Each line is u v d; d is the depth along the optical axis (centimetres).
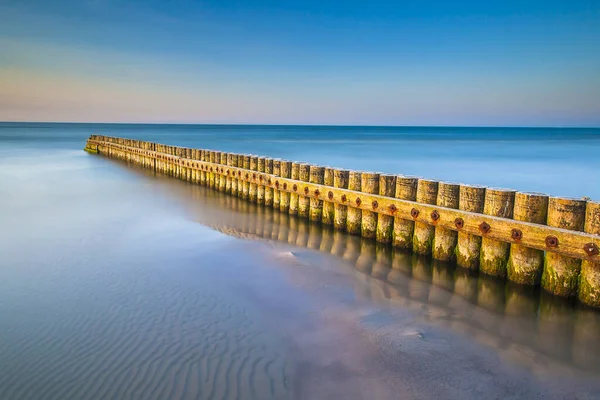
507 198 675
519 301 671
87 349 487
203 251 865
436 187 779
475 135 9919
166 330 535
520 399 432
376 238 907
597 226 579
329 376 452
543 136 9056
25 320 555
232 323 560
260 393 418
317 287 698
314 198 1067
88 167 2400
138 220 1145
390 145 5266
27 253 837
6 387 418
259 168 1337
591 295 591
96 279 701
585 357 517
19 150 3606
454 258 776
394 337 543
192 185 1783
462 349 521
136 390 416
